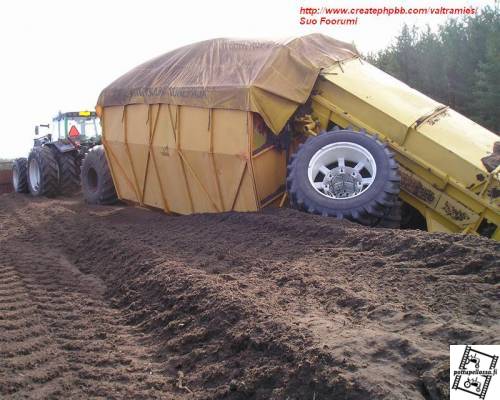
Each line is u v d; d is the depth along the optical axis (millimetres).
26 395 4035
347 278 5246
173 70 10031
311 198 7766
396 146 8164
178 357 4551
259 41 9195
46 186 15859
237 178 8820
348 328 4078
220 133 8805
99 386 4176
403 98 8711
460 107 22188
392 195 7465
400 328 4012
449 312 4172
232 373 4023
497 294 4332
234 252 6734
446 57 22281
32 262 8102
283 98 8516
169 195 10633
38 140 18891
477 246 5285
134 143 10828
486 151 7809
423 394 3227
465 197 7738
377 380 3277
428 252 5426
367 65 9727
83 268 7809
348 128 8250
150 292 6047
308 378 3545
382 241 5977
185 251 7234
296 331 4074
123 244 8078
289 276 5473
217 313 4844
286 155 8984
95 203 13578
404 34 24094
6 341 5016
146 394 4039
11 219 12711
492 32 20766
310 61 8875
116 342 5059
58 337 5164
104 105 11562
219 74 9000
